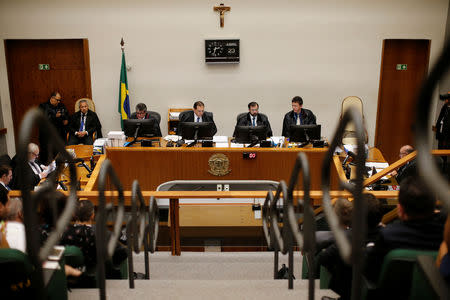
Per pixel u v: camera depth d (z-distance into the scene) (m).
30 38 7.75
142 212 2.83
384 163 5.51
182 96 8.05
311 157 5.54
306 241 1.88
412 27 7.79
